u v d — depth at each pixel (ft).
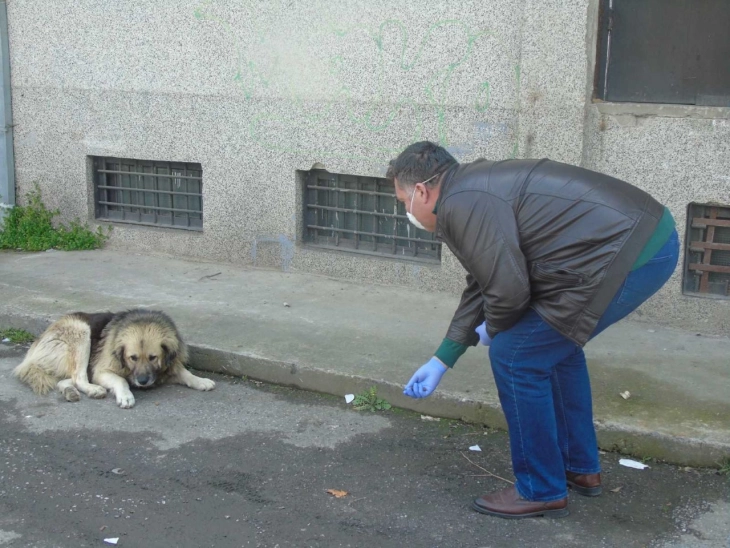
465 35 20.24
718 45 18.03
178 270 24.16
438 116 20.95
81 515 12.26
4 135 27.53
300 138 22.89
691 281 19.11
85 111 26.22
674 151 18.48
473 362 16.87
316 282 22.88
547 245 10.66
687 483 13.04
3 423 15.49
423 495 12.80
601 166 19.26
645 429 13.79
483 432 14.90
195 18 23.75
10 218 27.53
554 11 18.66
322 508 12.43
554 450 11.82
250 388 17.06
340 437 14.80
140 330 16.56
